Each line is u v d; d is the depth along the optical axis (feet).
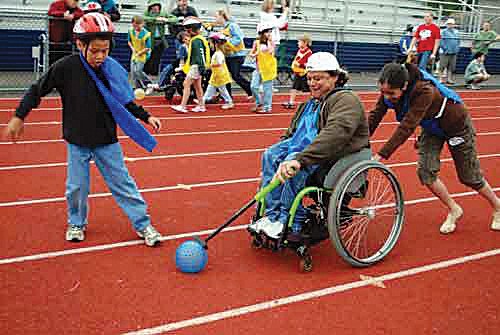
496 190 24.71
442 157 30.19
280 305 13.85
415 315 13.67
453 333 12.94
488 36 62.64
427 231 19.22
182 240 17.52
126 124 16.22
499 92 61.46
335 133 14.82
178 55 43.75
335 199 15.01
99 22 15.24
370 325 13.15
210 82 41.22
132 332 12.41
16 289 13.99
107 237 17.43
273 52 40.04
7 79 46.21
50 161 25.35
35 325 12.47
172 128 33.83
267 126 36.11
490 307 14.20
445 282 15.49
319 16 71.92
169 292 14.21
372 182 19.66
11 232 17.40
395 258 16.93
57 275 14.83
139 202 16.90
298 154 14.88
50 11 42.86
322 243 17.87
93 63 15.61
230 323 12.95
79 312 13.09
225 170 25.48
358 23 74.79
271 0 45.85
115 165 16.52
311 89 15.92
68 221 17.16
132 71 44.80
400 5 78.23
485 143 34.71
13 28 49.49
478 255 17.42
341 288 14.85
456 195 23.39
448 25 62.39
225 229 18.52
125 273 15.12
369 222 19.15
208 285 14.66
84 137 16.01
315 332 12.75
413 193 23.39
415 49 55.57
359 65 70.85
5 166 24.23
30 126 31.89
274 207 16.01
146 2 58.44
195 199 21.38
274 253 16.85
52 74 15.71
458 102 17.75
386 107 17.74
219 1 64.75
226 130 34.19
